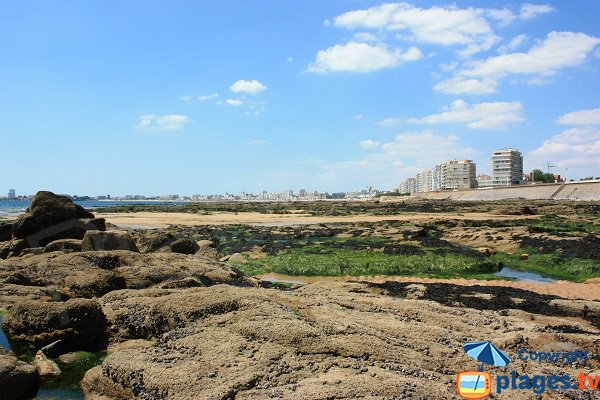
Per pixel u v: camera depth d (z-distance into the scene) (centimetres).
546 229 4725
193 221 7650
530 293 2334
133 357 1244
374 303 1766
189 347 1281
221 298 1500
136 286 1828
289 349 1245
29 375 1226
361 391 1052
